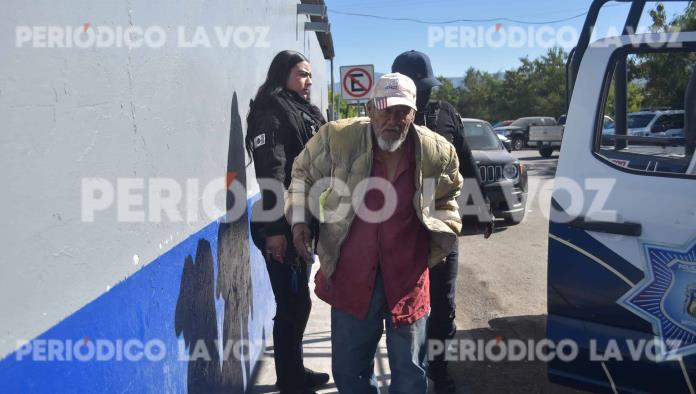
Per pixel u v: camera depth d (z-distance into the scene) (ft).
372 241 7.70
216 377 8.48
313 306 15.89
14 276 3.82
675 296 7.52
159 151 6.44
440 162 7.75
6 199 3.76
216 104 8.90
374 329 7.90
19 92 3.92
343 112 64.44
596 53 8.52
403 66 10.27
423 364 8.12
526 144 87.86
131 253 5.63
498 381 11.46
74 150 4.60
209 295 8.21
